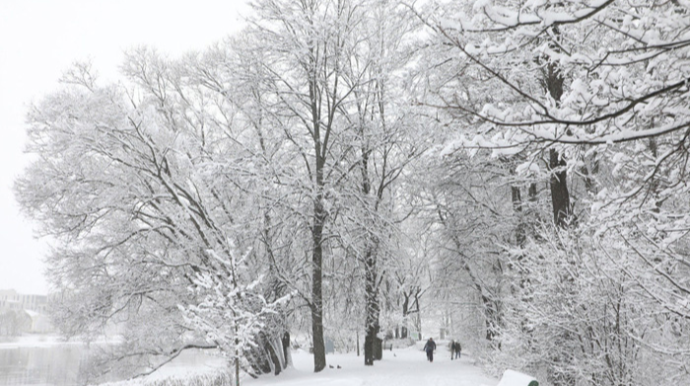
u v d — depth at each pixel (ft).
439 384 47.73
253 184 66.39
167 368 75.25
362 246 70.03
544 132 16.11
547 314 31.22
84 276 61.82
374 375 57.21
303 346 141.90
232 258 43.57
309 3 69.67
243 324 41.04
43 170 59.06
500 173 57.82
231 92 67.56
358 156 73.82
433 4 31.17
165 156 62.54
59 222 59.31
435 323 184.85
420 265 116.57
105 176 61.52
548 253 32.63
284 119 72.08
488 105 15.60
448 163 59.06
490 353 49.80
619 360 28.58
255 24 66.95
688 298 19.57
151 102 74.28
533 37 15.83
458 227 71.61
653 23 14.75
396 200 82.74
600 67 16.48
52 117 59.16
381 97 71.72
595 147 19.90
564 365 32.96
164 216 63.16
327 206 62.64
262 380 59.88
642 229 20.89
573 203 49.21
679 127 14.97
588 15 14.55
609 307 28.55
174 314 62.28
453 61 28.45
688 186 18.93
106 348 65.67
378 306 73.05
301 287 69.05
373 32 70.79
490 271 73.61
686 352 21.90
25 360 111.45
